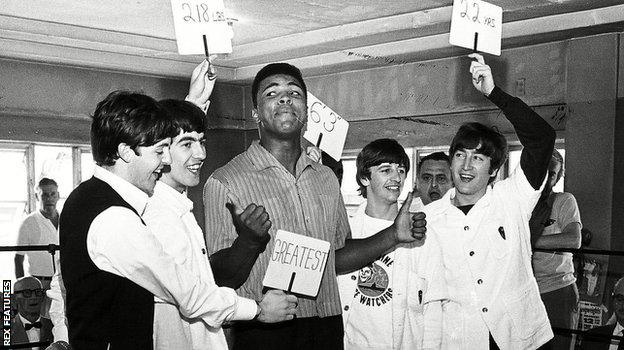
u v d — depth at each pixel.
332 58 6.97
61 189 7.34
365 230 2.92
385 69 6.92
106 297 1.77
